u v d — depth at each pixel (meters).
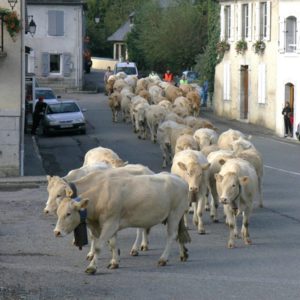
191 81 61.12
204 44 63.66
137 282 14.30
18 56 27.58
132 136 39.00
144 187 15.16
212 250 17.08
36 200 23.14
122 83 50.53
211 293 13.59
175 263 15.89
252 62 48.12
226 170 17.61
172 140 28.64
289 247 17.36
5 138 27.64
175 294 13.51
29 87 42.62
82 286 13.95
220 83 52.47
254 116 47.94
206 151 22.19
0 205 22.31
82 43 64.31
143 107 37.78
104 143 36.62
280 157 33.50
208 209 21.72
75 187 15.10
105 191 14.91
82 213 14.62
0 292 13.27
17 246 17.30
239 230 19.22
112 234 14.97
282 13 44.62
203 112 54.38
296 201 23.12
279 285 14.14
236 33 50.06
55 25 62.69
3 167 27.69
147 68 72.44
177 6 65.50
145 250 17.03
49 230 18.98
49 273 14.84
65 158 32.38
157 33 64.38
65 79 63.38
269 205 22.48
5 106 27.55
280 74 44.88
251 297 13.34
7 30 27.34
